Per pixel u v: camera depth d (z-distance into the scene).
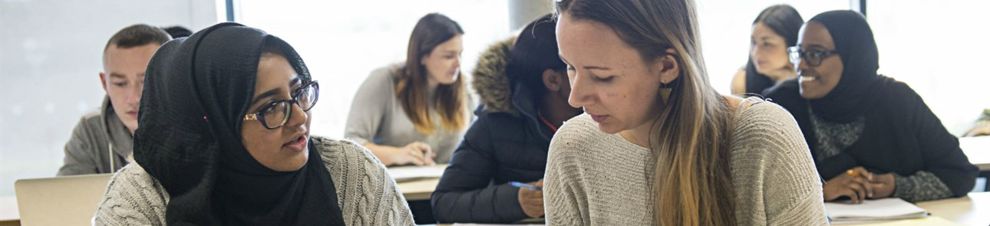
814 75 2.49
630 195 1.40
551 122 2.31
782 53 3.39
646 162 1.37
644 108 1.24
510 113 2.40
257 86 1.35
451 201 2.40
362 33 4.76
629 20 1.17
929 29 4.77
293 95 1.39
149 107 1.41
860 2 4.77
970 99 4.75
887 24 4.77
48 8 4.51
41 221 1.93
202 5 4.62
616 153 1.40
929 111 2.55
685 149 1.24
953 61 4.76
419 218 2.98
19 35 4.50
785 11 3.40
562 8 1.23
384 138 3.57
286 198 1.46
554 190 1.48
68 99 4.56
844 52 2.46
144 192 1.40
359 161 1.55
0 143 4.53
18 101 4.53
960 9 4.73
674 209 1.29
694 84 1.21
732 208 1.28
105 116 2.63
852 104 2.51
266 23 4.74
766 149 1.23
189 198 1.37
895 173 2.49
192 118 1.38
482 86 2.38
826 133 2.55
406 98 3.50
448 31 3.41
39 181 1.92
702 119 1.22
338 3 4.73
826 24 2.46
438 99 3.51
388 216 1.53
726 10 4.66
